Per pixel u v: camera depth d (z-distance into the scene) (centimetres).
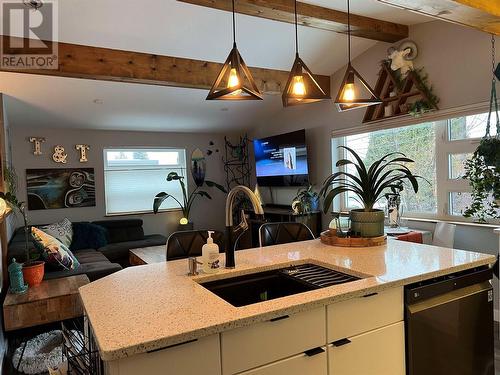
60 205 547
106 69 366
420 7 217
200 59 409
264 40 390
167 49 382
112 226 554
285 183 555
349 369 145
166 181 638
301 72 229
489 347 189
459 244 354
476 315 184
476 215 341
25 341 304
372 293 150
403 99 397
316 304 135
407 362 161
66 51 350
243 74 205
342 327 144
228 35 371
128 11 313
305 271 188
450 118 356
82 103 471
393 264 182
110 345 103
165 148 636
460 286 178
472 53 336
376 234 229
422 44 376
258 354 125
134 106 502
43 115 487
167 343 108
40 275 332
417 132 400
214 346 117
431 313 166
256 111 585
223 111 567
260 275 187
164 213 634
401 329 160
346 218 251
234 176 688
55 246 368
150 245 530
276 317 127
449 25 353
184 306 133
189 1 287
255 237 569
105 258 443
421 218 393
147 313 127
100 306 135
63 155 549
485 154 292
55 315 300
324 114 509
